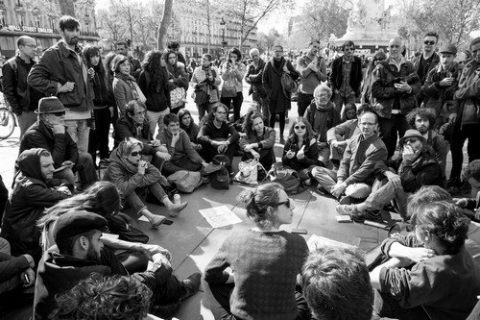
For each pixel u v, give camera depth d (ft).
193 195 15.78
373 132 14.55
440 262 6.39
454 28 98.07
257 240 6.66
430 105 18.72
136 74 24.62
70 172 12.61
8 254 8.85
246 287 6.43
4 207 11.17
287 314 6.45
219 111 18.10
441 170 13.55
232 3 80.79
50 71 14.02
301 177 16.75
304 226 13.12
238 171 18.84
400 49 17.48
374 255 8.34
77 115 15.12
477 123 15.49
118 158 13.21
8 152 21.22
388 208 14.42
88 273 6.30
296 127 17.13
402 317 7.27
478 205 12.35
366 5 95.04
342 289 4.02
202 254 11.16
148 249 9.04
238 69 26.58
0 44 131.23
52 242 7.64
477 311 5.23
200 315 8.65
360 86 23.22
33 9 144.77
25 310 8.71
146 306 4.23
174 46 22.89
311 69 24.08
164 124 16.93
